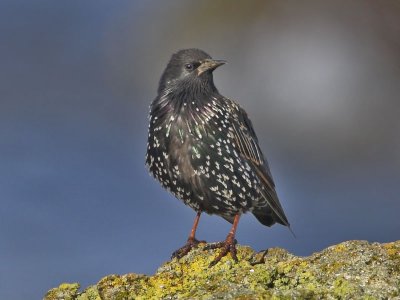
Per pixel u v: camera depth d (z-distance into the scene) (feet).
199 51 32.63
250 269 23.84
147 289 23.82
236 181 31.40
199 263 26.61
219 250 27.78
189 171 31.27
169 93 31.96
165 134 31.40
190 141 31.09
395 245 24.29
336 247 24.50
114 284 24.11
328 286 22.62
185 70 32.12
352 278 22.94
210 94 31.96
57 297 23.57
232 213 32.17
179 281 24.16
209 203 31.73
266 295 21.54
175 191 32.17
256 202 32.17
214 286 23.08
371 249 24.16
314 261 24.12
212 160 31.12
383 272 23.11
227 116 31.73
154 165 32.14
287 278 23.02
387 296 21.88
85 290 23.79
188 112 31.27
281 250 26.35
